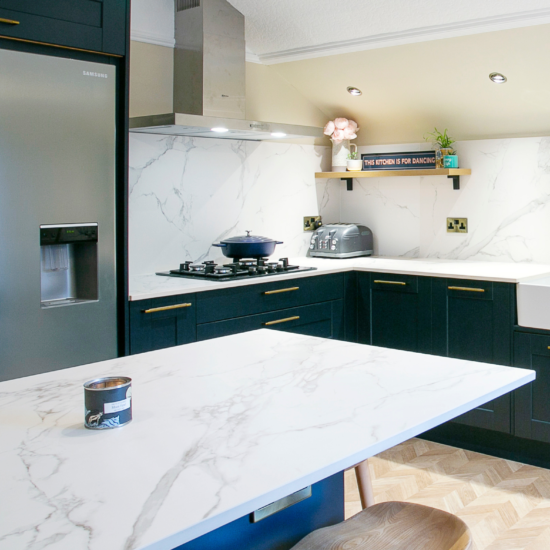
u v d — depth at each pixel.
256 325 3.55
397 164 4.53
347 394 1.43
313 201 4.82
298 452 1.12
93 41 2.80
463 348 3.68
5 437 1.20
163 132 3.67
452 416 1.33
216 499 0.95
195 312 3.24
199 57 3.61
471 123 4.22
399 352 1.82
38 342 2.72
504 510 2.86
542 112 3.88
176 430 1.23
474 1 3.29
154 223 3.81
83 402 1.40
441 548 1.27
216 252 4.19
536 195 4.07
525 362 3.42
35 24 2.60
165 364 1.72
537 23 3.28
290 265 4.05
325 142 4.89
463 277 3.62
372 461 3.44
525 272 3.64
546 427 3.32
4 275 2.59
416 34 3.66
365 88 4.30
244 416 1.30
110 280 2.95
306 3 3.61
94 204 2.86
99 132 2.86
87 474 1.03
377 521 1.41
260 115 4.36
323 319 3.95
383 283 4.00
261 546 1.35
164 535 0.85
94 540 0.84
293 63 4.29
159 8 3.67
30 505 0.93
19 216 2.62
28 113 2.61
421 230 4.62
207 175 4.08
